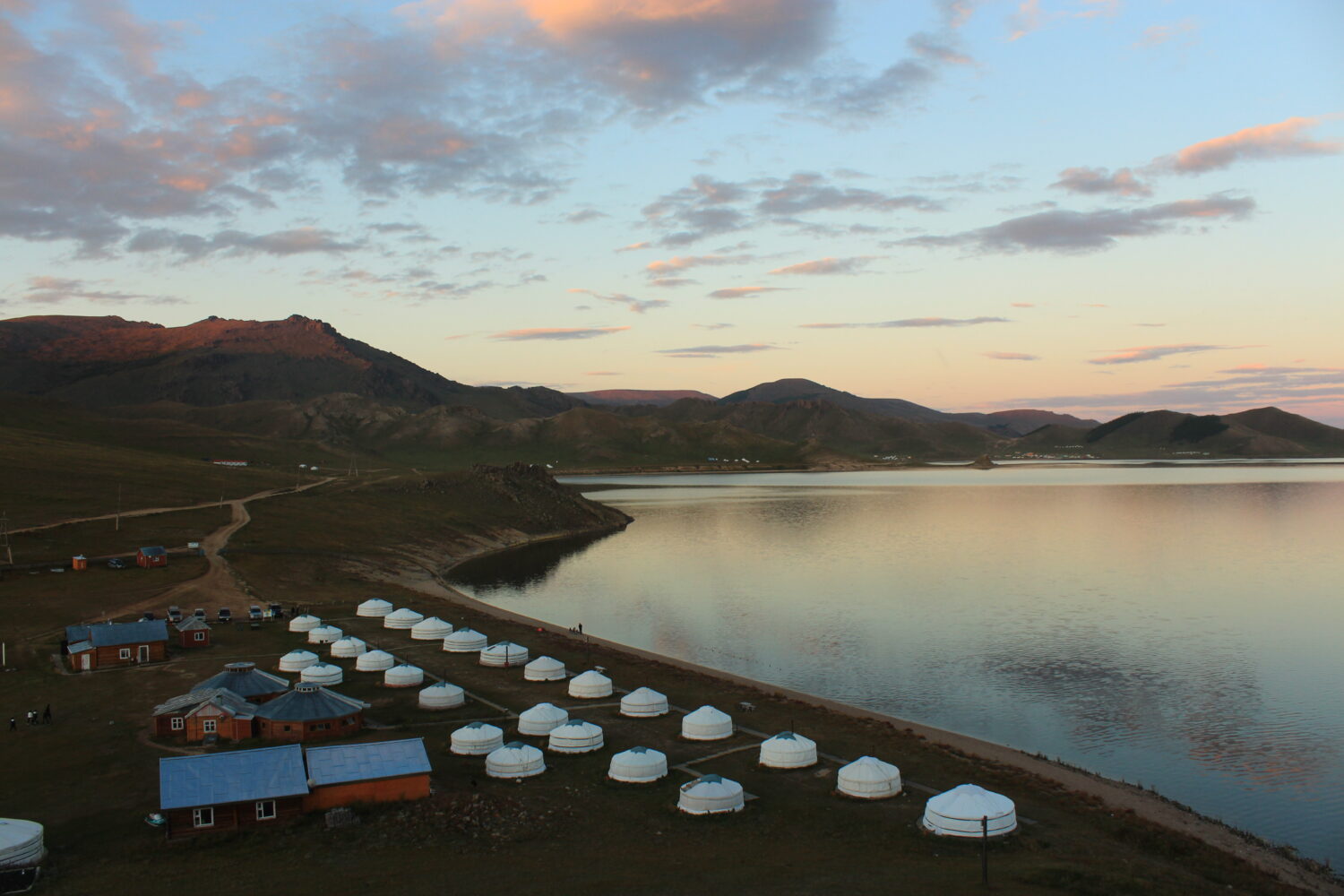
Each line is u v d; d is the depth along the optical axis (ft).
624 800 182.19
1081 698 274.57
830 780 193.67
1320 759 222.69
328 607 397.39
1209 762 220.43
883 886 140.67
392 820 167.32
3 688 258.16
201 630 313.32
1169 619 395.96
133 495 640.17
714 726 221.05
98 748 206.69
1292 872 159.63
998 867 149.59
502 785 189.47
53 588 384.27
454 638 316.19
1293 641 352.28
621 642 359.25
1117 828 169.48
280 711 215.31
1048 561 586.86
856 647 346.13
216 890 139.13
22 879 141.79
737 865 150.51
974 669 309.83
